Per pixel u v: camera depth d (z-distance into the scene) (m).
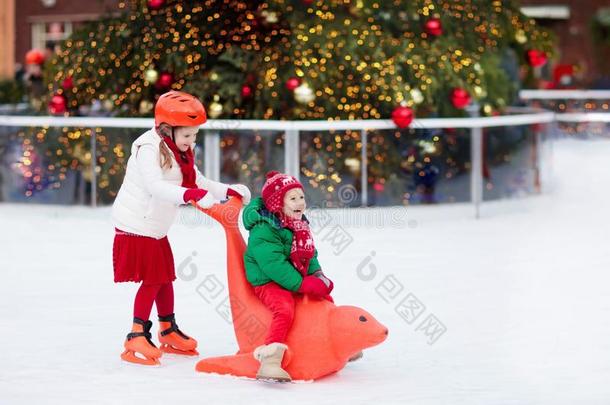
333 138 15.90
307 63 16.61
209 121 15.80
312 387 7.21
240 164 15.84
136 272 7.90
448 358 8.09
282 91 17.09
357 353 7.72
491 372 7.64
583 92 30.33
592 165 24.72
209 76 17.19
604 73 42.59
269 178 7.66
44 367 7.78
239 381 7.38
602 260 12.70
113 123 16.31
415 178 16.38
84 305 10.12
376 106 17.30
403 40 17.39
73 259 12.82
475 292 10.70
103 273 11.88
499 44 19.84
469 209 16.84
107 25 18.17
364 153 16.03
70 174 16.73
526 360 8.00
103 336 8.84
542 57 20.80
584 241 14.24
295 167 15.80
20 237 14.59
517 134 17.70
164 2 17.22
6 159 17.17
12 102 22.81
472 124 16.72
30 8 38.06
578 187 20.61
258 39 17.58
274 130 15.76
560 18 43.47
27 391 7.07
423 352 8.30
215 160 15.89
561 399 6.89
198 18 17.52
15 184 17.17
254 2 17.42
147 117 17.58
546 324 9.25
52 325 9.25
